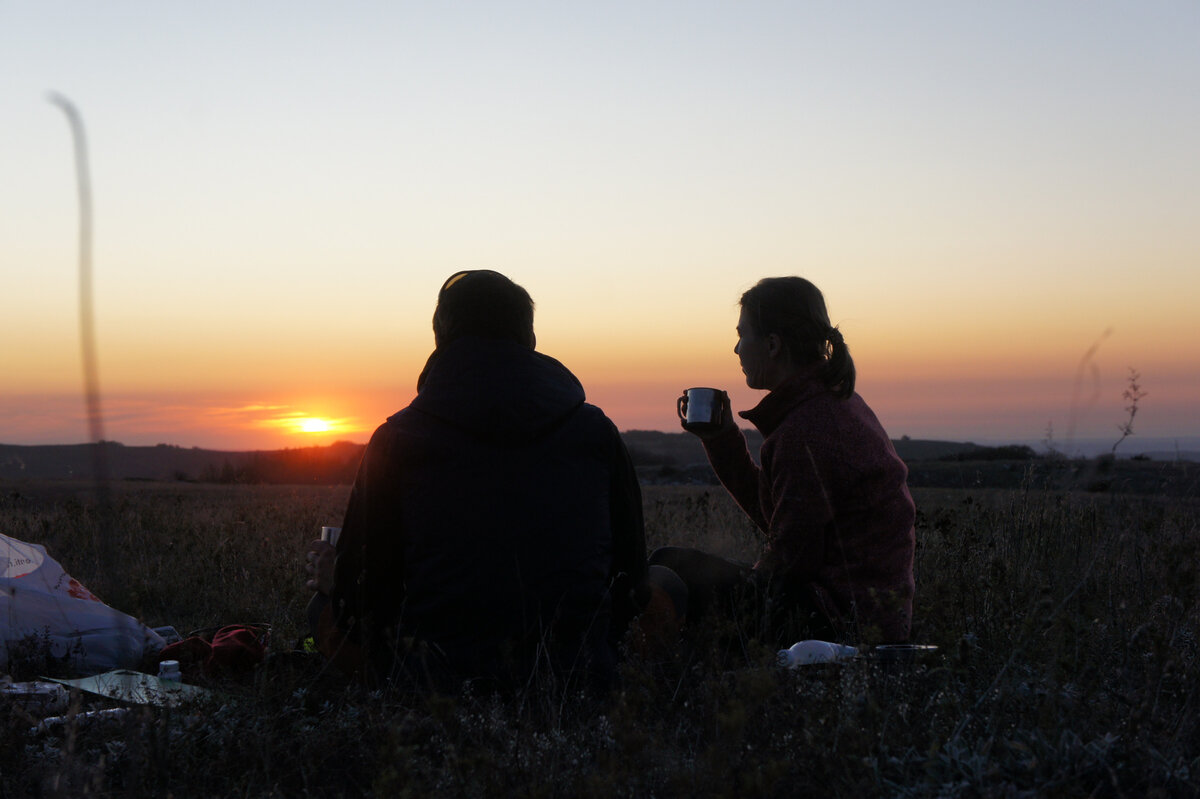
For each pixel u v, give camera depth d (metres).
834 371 3.40
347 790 2.39
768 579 3.26
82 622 3.83
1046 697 2.41
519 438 2.86
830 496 3.28
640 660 2.86
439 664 2.79
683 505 9.98
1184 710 2.43
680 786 2.01
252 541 7.07
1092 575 3.60
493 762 2.11
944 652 2.67
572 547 2.86
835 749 2.18
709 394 3.89
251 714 2.67
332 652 3.07
